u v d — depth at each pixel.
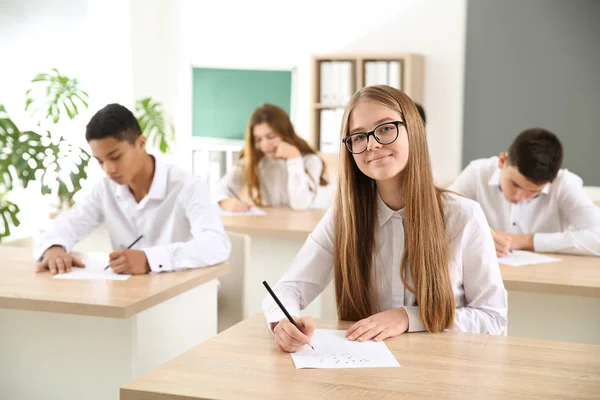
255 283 3.62
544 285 2.29
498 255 2.67
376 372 1.45
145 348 2.20
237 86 6.01
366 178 1.84
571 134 5.31
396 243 1.84
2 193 4.14
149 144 5.93
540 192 2.91
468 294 1.86
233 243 2.86
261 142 4.07
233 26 6.02
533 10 5.32
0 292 2.14
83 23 5.11
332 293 2.76
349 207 1.83
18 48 4.55
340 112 5.70
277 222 3.56
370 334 1.67
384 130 1.71
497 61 5.43
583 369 1.47
